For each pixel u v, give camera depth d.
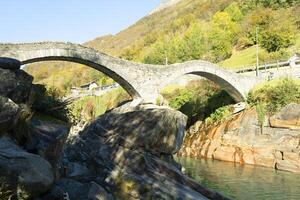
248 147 41.75
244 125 43.91
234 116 46.59
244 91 48.66
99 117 25.09
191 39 86.69
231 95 50.16
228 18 94.12
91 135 22.77
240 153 42.16
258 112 43.06
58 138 13.34
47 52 33.28
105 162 20.08
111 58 38.22
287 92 42.22
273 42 69.94
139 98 40.66
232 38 84.56
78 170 17.95
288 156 37.78
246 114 44.62
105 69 38.06
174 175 20.17
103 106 67.00
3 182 9.94
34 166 10.80
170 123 22.89
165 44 96.88
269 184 30.30
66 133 14.16
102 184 18.38
